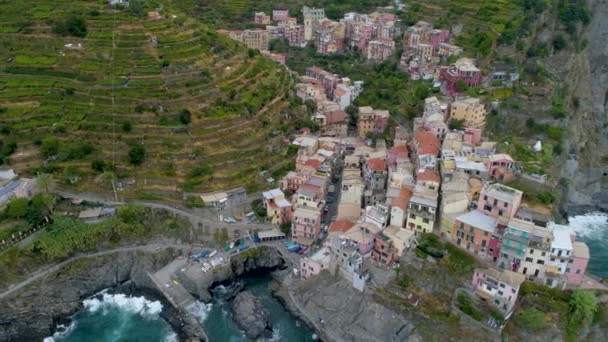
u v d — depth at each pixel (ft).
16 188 442.09
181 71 571.28
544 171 445.37
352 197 465.06
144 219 458.09
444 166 444.14
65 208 454.40
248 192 492.95
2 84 530.27
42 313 399.65
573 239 371.76
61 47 572.92
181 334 387.96
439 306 369.09
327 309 394.11
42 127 497.46
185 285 421.18
